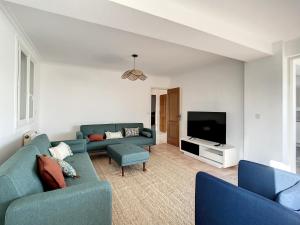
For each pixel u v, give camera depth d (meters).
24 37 2.70
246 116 3.37
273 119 2.94
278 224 0.89
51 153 2.49
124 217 1.91
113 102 5.21
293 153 2.92
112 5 1.55
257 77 3.18
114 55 3.64
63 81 4.59
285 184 1.61
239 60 3.54
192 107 5.07
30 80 3.37
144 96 5.70
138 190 2.53
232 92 3.90
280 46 2.84
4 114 2.02
